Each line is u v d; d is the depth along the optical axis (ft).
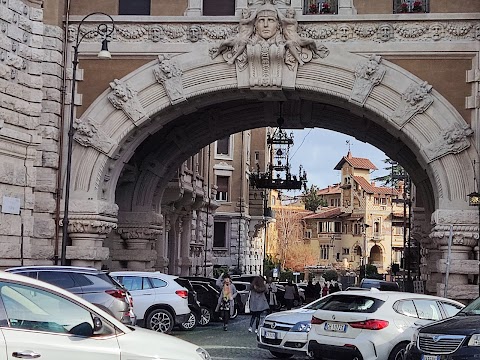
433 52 86.17
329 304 55.01
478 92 84.69
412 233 126.93
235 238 224.94
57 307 32.65
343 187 417.49
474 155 84.99
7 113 81.15
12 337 31.04
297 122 115.24
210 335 85.40
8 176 80.84
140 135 92.43
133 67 89.71
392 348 51.52
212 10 90.02
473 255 84.89
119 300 58.95
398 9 88.17
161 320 79.71
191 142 114.52
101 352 32.30
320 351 53.67
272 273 235.81
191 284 100.68
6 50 81.35
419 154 88.17
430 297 54.85
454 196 84.99
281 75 87.45
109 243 112.27
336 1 89.25
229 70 88.22
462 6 86.58
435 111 85.87
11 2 82.33
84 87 89.61
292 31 87.15
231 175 224.53
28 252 82.94
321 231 422.00
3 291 31.78
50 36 87.97
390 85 86.53
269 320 65.51
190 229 167.73
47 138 87.20
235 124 114.21
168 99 88.84
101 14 87.45
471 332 42.47
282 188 148.77
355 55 86.99
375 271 299.79
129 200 112.68
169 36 89.20
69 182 84.94
